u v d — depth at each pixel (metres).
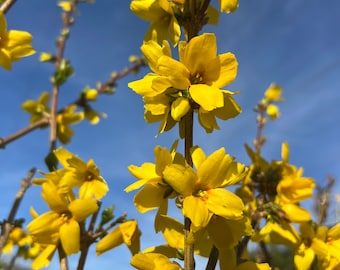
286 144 0.19
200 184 0.10
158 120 0.12
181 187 0.10
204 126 0.11
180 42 0.11
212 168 0.10
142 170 0.11
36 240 0.15
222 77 0.11
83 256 0.15
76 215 0.15
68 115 0.35
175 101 0.11
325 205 0.22
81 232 0.15
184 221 0.11
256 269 0.11
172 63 0.11
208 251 0.12
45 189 0.15
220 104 0.10
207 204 0.10
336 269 0.16
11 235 0.32
